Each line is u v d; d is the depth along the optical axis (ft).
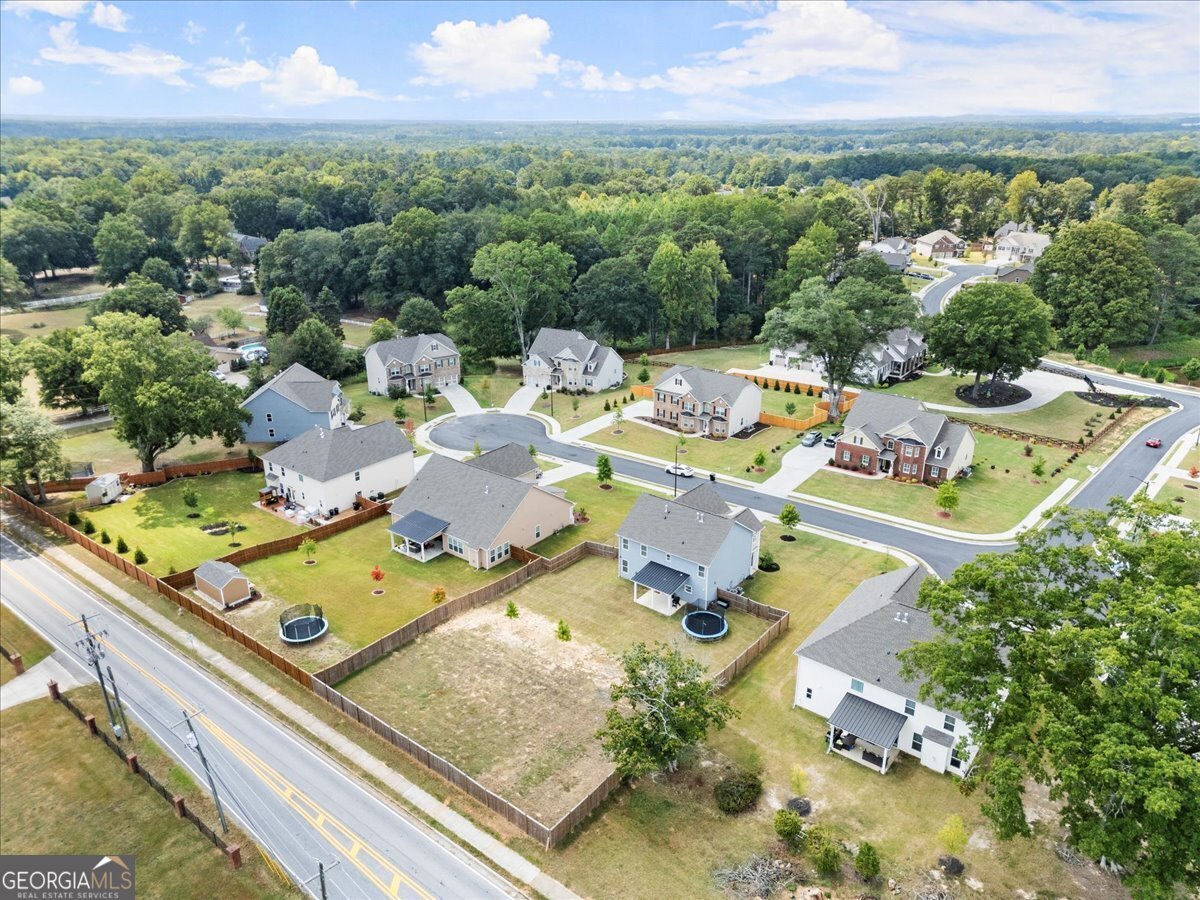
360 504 223.51
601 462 231.91
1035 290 394.32
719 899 98.12
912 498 226.58
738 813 111.75
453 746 126.82
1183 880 82.48
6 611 168.35
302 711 135.33
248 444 274.77
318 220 588.91
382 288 460.14
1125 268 359.05
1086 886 99.14
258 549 191.11
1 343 275.39
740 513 175.83
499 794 116.57
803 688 134.00
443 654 151.94
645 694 117.39
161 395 228.43
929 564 186.60
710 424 284.20
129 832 111.04
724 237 449.48
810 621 162.50
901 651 120.47
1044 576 104.27
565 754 124.88
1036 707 90.48
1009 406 304.91
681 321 401.90
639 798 114.93
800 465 253.44
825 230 449.89
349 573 184.55
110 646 155.12
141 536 203.31
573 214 565.53
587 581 180.24
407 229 457.27
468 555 188.96
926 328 322.14
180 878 103.30
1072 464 246.47
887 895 98.37
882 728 120.37
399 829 110.32
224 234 557.33
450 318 374.84
